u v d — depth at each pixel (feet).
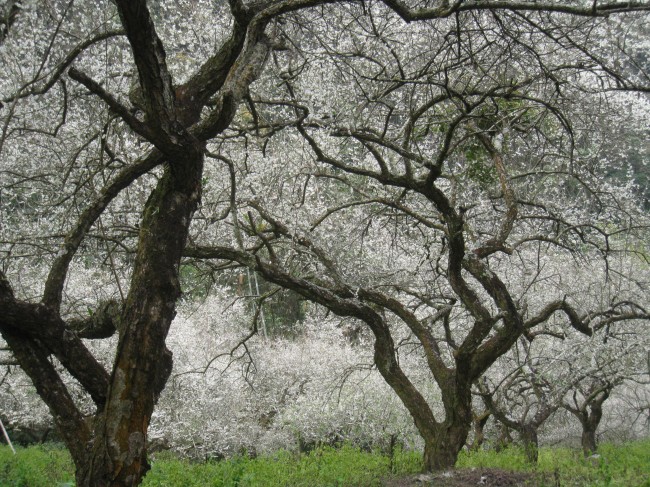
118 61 27.20
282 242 33.68
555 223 37.73
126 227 28.48
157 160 19.06
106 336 24.89
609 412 59.36
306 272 38.70
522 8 17.74
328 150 34.27
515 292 41.78
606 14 16.94
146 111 16.83
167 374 18.02
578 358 38.99
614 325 40.91
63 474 32.60
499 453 43.37
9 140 26.96
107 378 18.47
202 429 49.80
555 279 42.22
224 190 31.35
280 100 27.61
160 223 18.03
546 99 27.48
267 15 19.43
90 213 19.07
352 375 58.90
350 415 56.54
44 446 54.13
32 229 28.35
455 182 30.22
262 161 32.40
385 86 29.22
